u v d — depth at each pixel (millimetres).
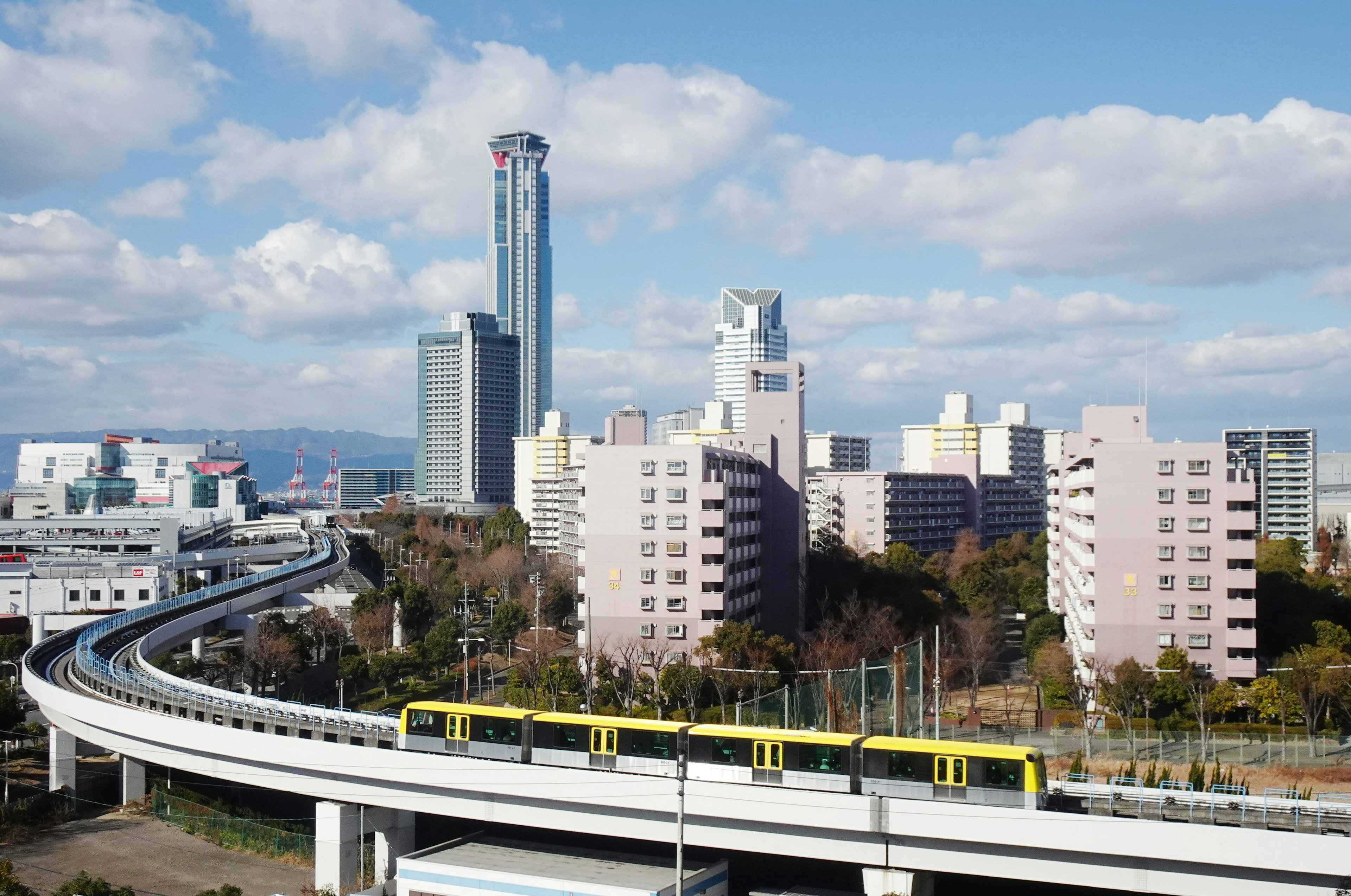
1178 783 62719
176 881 68375
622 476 116188
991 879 60531
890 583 137000
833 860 57719
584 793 59938
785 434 138875
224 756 70375
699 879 58219
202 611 134875
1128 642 103688
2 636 135250
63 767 87062
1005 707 104438
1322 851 47312
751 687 94625
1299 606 114375
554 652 128375
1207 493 102438
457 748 65250
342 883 66000
